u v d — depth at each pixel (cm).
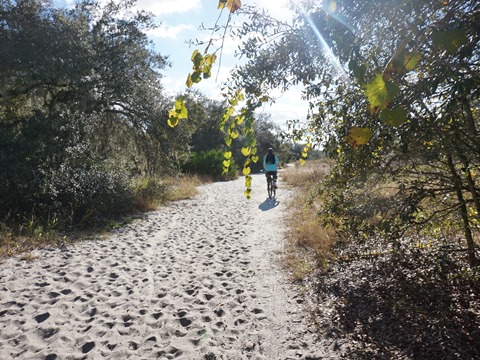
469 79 136
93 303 457
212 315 423
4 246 668
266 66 223
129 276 557
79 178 921
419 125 170
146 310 438
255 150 205
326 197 451
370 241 464
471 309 354
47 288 501
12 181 816
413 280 415
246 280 534
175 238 797
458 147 243
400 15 160
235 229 876
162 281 537
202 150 2523
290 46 217
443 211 367
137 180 1286
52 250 675
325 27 192
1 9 1036
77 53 1107
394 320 370
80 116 1034
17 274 552
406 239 450
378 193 344
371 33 179
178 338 376
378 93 113
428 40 131
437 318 352
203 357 338
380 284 445
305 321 399
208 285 519
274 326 394
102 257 646
